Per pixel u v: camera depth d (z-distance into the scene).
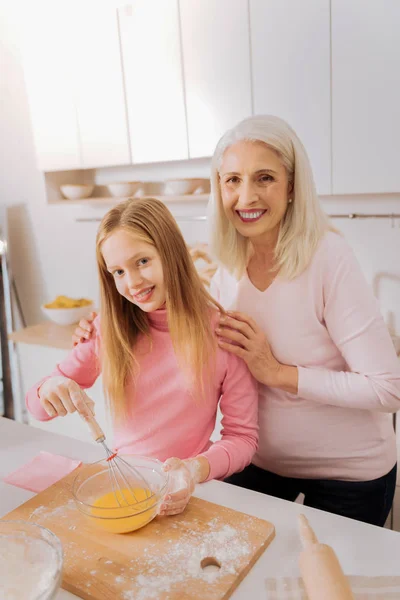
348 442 1.12
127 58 2.06
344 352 1.07
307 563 0.64
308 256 1.05
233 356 1.11
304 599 0.66
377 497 1.15
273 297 1.10
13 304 3.07
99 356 1.20
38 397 1.16
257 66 1.77
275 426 1.15
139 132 2.11
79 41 2.16
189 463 0.97
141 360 1.13
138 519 0.79
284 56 1.71
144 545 0.77
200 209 2.32
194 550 0.76
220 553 0.75
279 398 1.14
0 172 2.97
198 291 1.10
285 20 1.68
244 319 1.09
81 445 1.15
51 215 2.83
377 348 1.03
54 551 0.66
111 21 2.05
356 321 1.03
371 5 1.53
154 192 2.48
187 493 0.85
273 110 1.78
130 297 1.05
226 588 0.68
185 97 1.96
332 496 1.15
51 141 2.39
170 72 1.97
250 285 1.15
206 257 2.21
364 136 1.63
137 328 1.14
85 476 0.93
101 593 0.68
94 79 2.17
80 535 0.80
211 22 1.83
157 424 1.13
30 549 0.69
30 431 1.24
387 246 1.88
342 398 1.04
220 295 1.24
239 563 0.73
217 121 1.91
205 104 1.92
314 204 1.06
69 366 1.25
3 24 2.65
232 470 1.03
